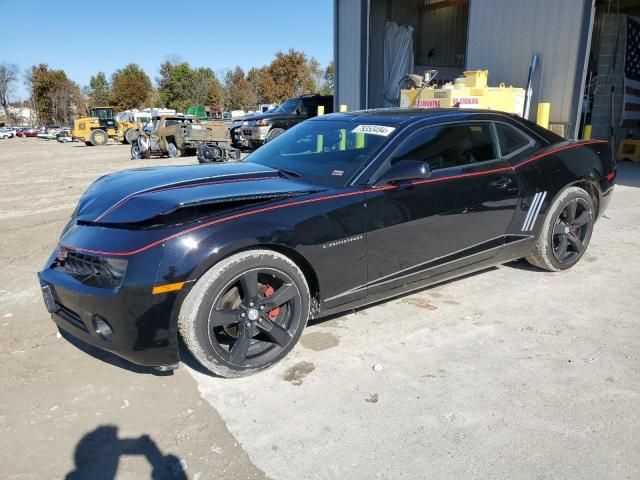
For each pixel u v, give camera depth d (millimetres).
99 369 3086
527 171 4055
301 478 2174
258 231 2773
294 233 2900
